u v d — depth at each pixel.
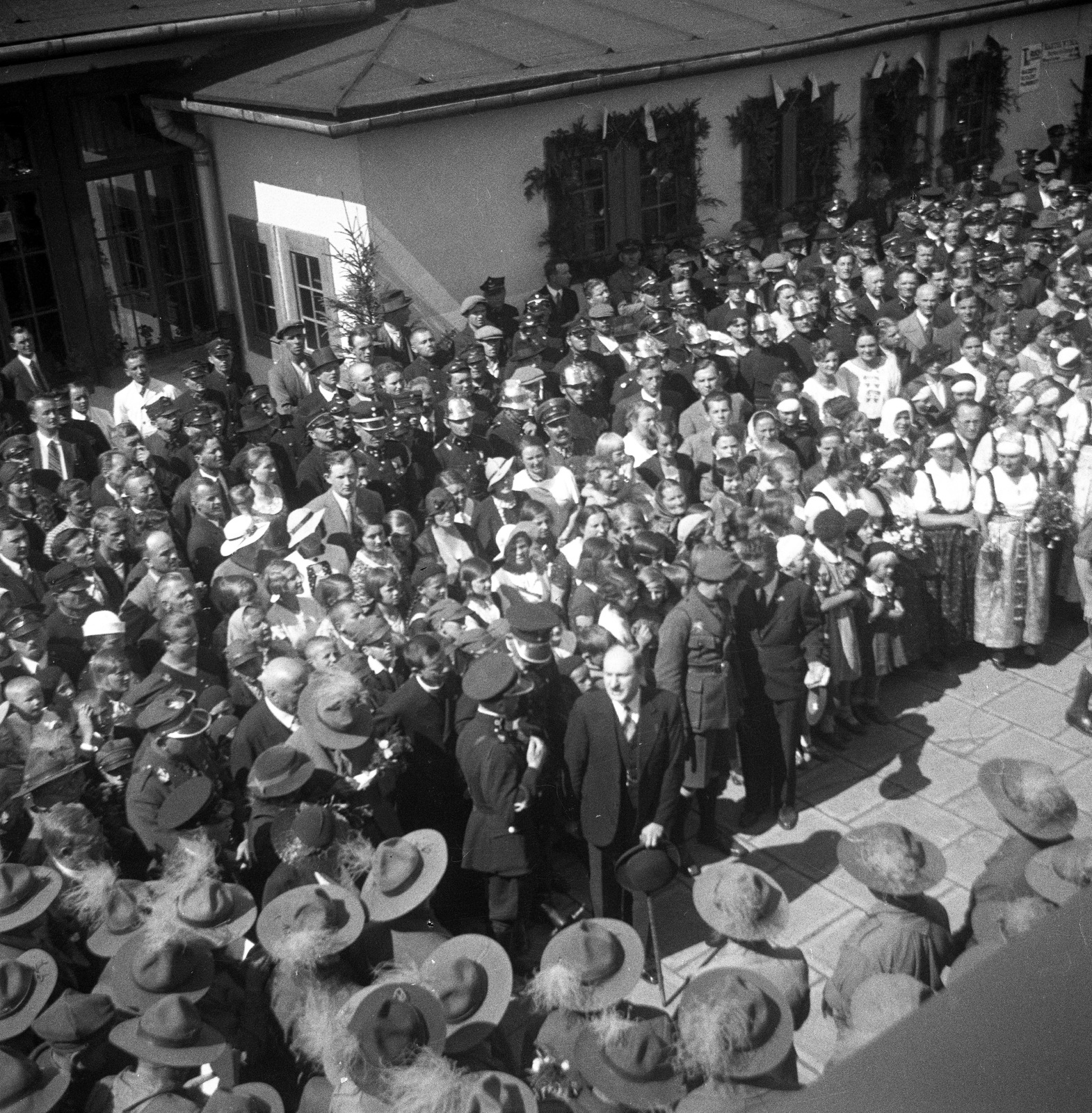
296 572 7.21
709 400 9.12
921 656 8.88
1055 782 4.78
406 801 6.18
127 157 14.91
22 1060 4.01
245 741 5.81
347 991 4.57
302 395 11.59
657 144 15.35
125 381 15.16
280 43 14.98
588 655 6.08
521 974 6.08
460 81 13.14
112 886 5.00
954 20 17.50
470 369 10.42
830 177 17.38
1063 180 18.42
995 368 10.37
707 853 7.10
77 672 7.21
